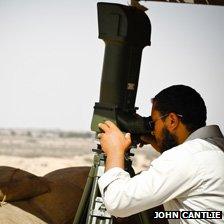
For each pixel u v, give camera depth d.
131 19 4.09
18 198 5.07
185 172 3.42
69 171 6.15
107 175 3.50
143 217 4.22
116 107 4.01
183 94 3.61
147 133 3.90
